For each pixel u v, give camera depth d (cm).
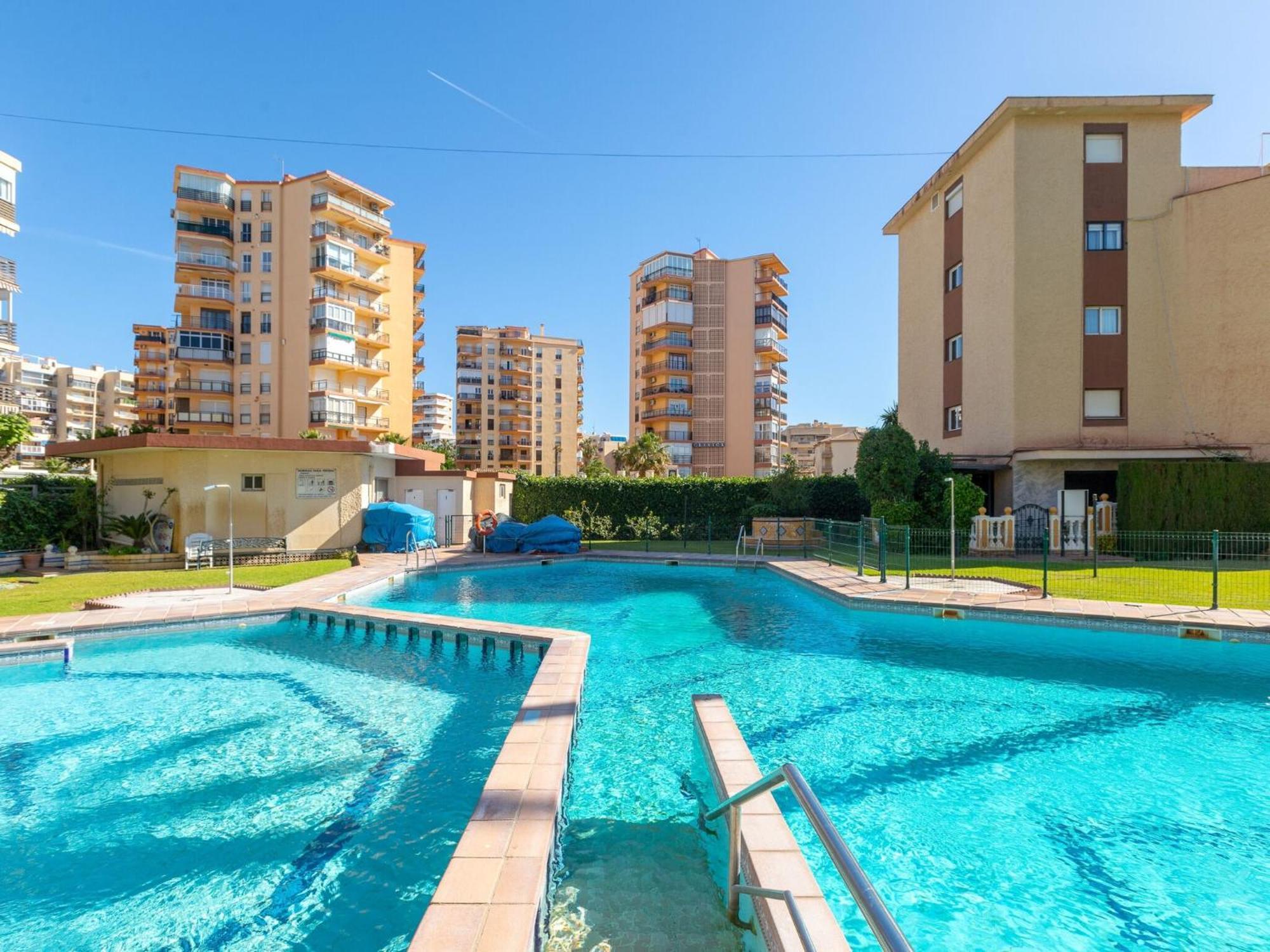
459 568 1869
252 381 4488
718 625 1194
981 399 2223
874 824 514
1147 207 2034
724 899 410
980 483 2214
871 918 179
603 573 1883
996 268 2139
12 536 1855
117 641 1055
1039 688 835
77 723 738
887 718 740
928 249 2595
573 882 429
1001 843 485
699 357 5616
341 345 4484
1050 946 376
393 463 2462
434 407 14638
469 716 758
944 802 548
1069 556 1827
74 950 386
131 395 9975
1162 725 713
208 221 4431
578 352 9050
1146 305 2027
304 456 2077
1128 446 2014
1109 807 539
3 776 607
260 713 766
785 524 2284
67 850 488
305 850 486
